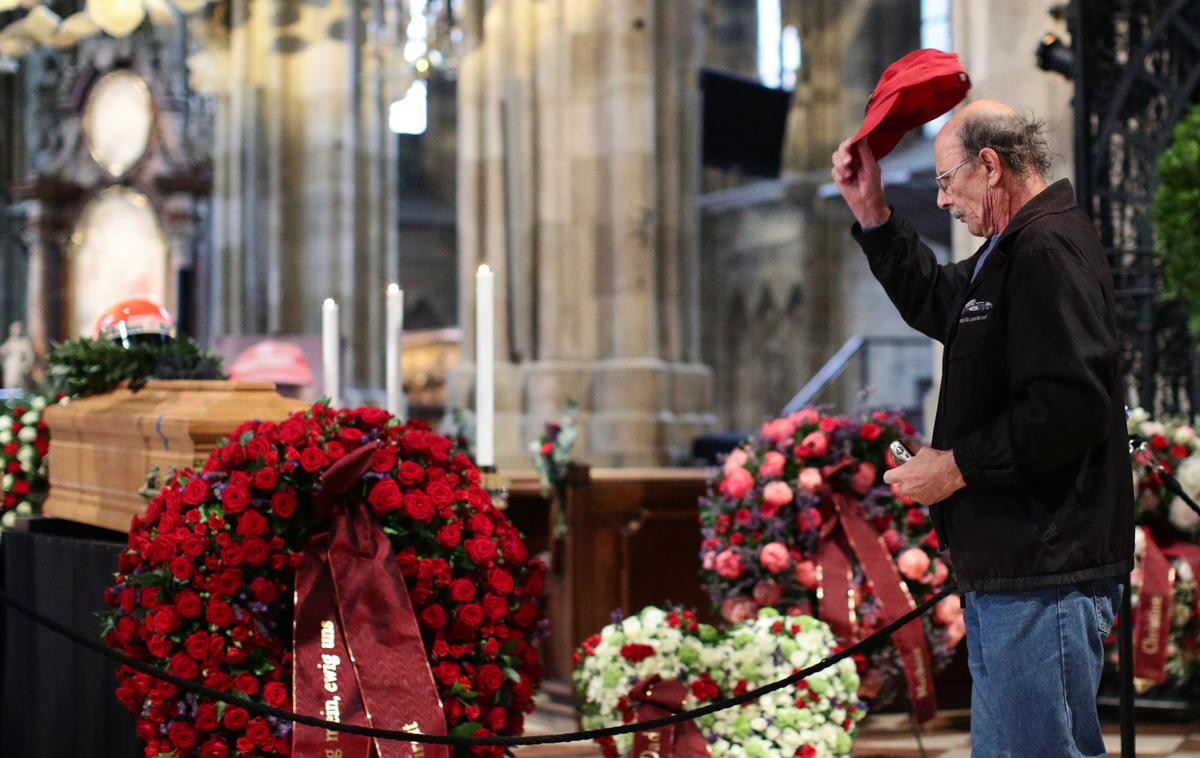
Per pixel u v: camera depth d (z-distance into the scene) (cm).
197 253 1892
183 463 365
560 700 590
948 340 275
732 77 1822
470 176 1062
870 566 436
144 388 428
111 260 1906
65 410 457
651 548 620
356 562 319
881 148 311
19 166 2158
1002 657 261
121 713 377
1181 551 532
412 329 2867
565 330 1017
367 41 1305
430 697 312
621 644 395
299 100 1284
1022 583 255
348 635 312
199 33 1285
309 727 303
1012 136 275
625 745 384
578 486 601
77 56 1988
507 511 636
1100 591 262
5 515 501
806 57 2108
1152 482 534
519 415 1019
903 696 464
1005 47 661
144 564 324
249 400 370
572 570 602
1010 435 251
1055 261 253
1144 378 627
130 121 1903
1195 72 613
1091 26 634
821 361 2155
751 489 456
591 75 1019
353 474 315
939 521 272
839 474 453
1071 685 258
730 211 2397
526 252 1033
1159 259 623
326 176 1270
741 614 456
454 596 325
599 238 1015
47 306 1925
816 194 2072
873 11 2045
